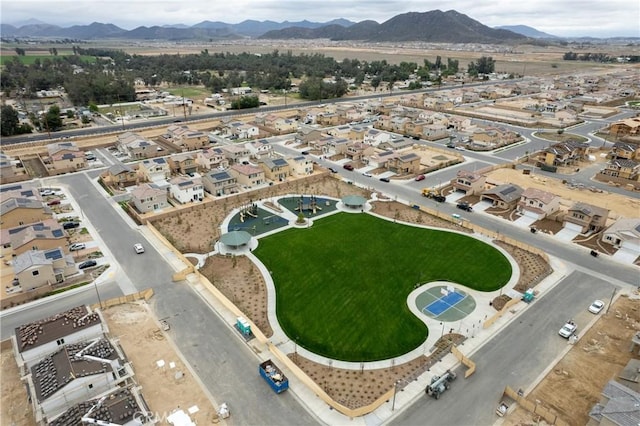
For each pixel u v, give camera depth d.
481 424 39.22
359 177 106.69
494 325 52.91
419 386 43.69
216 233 76.69
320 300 57.72
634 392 37.78
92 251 69.75
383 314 54.84
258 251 70.31
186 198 88.56
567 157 112.69
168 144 134.50
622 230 71.44
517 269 65.31
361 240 74.25
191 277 63.03
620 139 139.25
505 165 114.69
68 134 141.88
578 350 48.69
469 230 78.12
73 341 47.44
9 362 46.50
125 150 123.44
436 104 196.25
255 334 50.31
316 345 49.44
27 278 58.50
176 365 46.12
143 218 79.69
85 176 105.62
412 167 110.06
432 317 54.34
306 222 81.00
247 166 102.25
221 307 56.31
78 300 57.41
